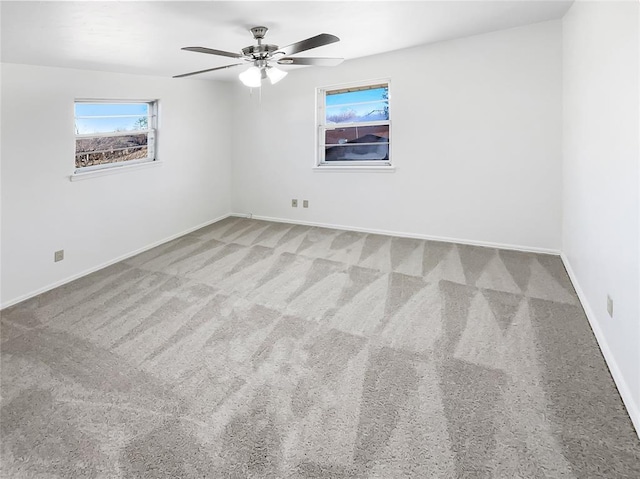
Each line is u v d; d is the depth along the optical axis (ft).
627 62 5.94
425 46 13.41
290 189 17.52
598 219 7.66
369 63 14.51
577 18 9.42
